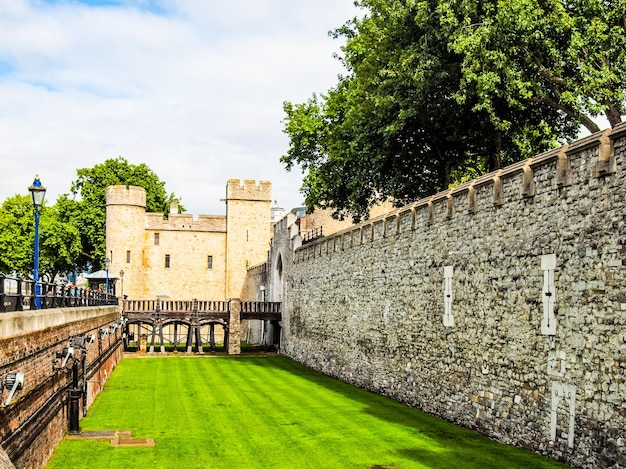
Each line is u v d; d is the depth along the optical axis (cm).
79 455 1427
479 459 1348
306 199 3794
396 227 2206
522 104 2306
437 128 2669
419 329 2008
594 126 2156
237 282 6469
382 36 2745
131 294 6081
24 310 1183
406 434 1628
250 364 3641
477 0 2177
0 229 5828
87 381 2016
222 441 1614
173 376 3044
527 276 1432
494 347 1562
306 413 1983
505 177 1534
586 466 1208
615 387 1144
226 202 6544
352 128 3031
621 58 2041
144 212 6262
